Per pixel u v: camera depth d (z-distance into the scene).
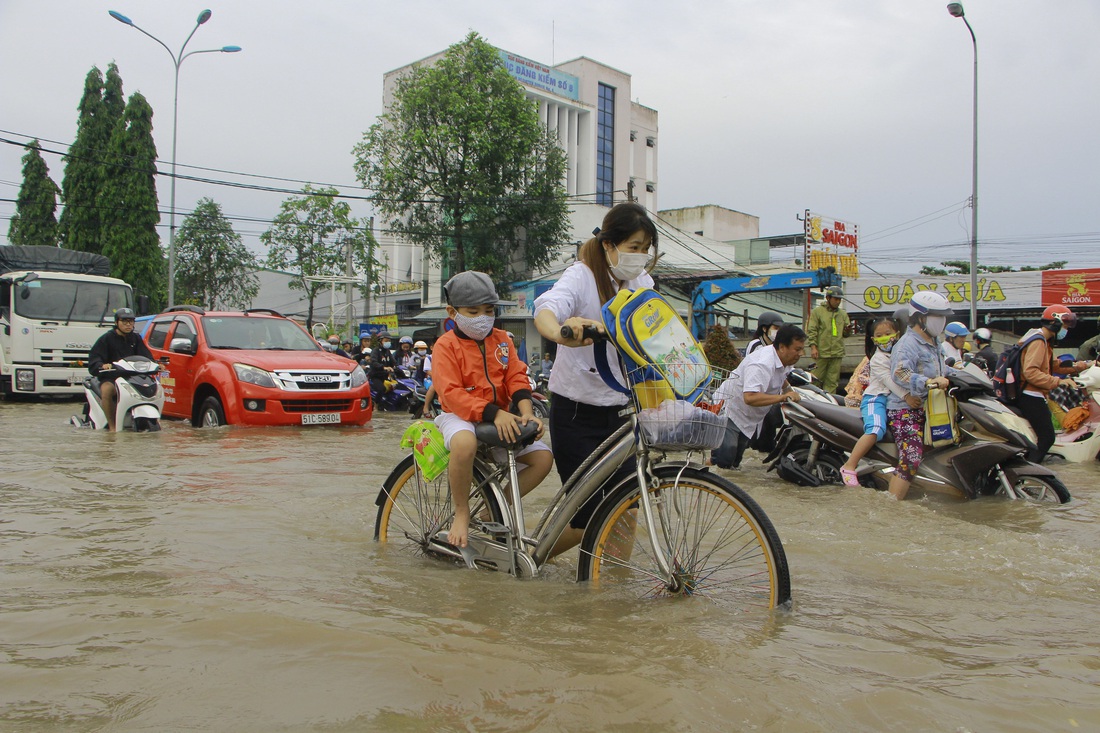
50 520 4.58
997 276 27.69
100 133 36.81
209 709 2.09
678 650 2.60
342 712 2.09
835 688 2.31
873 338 6.45
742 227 48.84
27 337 16.03
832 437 6.61
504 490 3.77
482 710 2.11
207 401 10.34
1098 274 25.92
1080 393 8.55
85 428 10.05
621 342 3.09
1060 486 6.03
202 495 5.46
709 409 3.20
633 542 3.32
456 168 32.19
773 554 3.05
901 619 3.10
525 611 3.04
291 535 4.33
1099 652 2.78
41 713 2.07
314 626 2.69
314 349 11.47
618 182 51.16
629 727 2.04
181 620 2.75
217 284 41.47
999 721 2.15
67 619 2.75
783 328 6.40
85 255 17.94
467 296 3.72
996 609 3.29
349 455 7.70
